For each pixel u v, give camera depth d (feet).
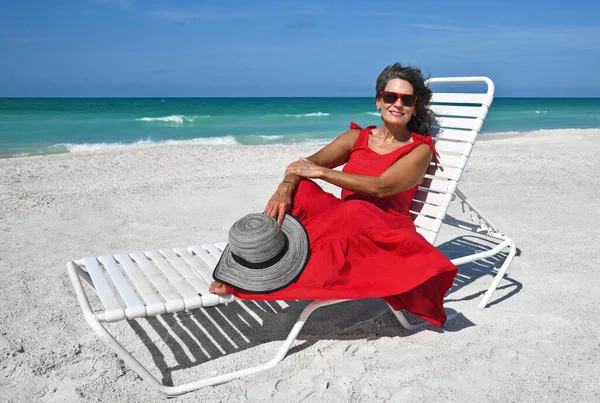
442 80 12.94
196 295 8.48
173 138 64.34
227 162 31.58
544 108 188.75
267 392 8.12
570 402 7.75
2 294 12.03
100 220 18.34
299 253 8.82
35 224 17.87
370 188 9.87
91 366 9.02
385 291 8.65
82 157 34.71
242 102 243.60
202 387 8.29
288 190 9.75
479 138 58.18
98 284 8.72
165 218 18.53
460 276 13.28
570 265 13.74
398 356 9.12
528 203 20.52
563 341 9.64
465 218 18.61
